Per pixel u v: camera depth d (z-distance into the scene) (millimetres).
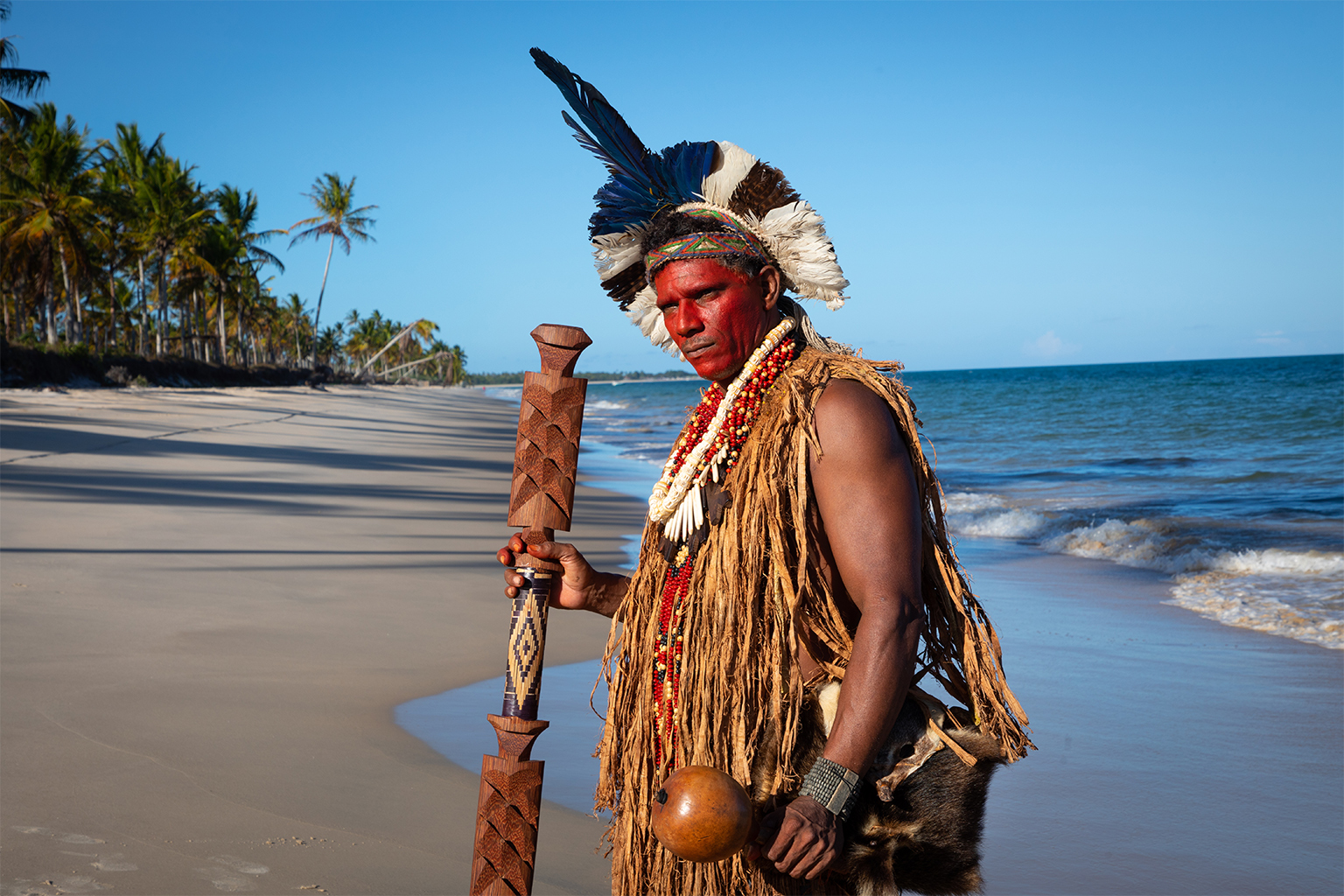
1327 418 28391
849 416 1340
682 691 1421
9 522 8406
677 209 1587
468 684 4617
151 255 60062
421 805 3170
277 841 2811
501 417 50125
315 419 31406
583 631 5969
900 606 1268
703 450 1474
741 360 1516
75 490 10812
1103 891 2857
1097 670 5328
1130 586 7906
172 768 3316
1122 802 3527
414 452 21719
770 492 1367
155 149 60562
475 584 7148
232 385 60875
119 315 73438
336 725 3924
